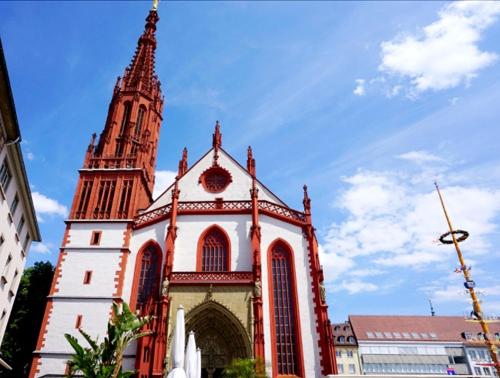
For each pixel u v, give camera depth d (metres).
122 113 57.88
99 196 48.97
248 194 48.41
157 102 63.00
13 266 36.50
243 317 36.62
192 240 43.94
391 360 90.81
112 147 53.88
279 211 46.38
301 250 43.62
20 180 33.53
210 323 38.03
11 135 28.92
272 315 39.44
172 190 48.34
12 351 48.88
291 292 41.16
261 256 42.53
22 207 36.69
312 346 37.91
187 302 37.44
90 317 39.72
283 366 37.16
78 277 42.28
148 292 41.41
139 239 45.16
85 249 44.19
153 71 66.12
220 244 43.94
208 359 37.12
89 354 24.78
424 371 90.38
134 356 36.56
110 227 45.75
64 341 38.41
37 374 36.69
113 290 41.25
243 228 44.34
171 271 39.62
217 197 48.28
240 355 35.75
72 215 47.12
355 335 94.50
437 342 94.12
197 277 39.25
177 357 21.06
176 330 22.12
